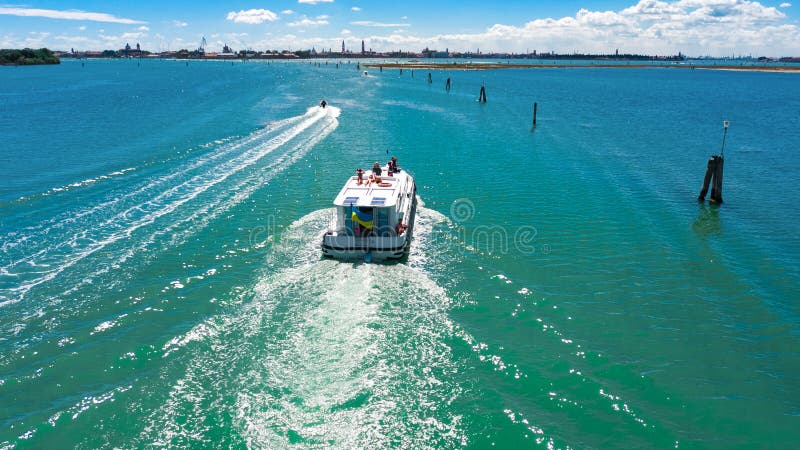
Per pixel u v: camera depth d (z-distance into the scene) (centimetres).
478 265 2241
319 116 6469
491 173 3853
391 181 2720
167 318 1744
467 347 1622
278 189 3284
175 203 2927
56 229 2491
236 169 3712
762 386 1496
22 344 1570
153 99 8644
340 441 1227
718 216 2964
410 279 2075
